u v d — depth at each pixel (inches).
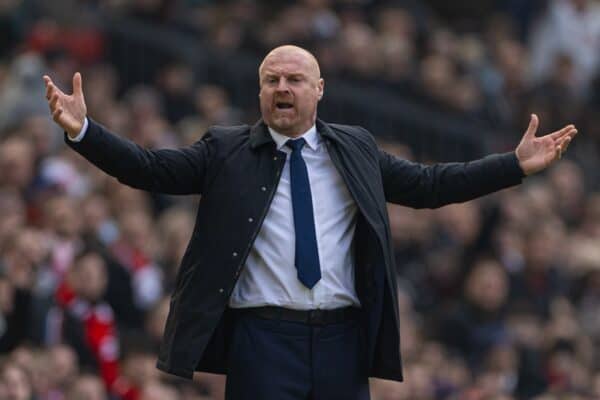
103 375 1542.8
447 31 2689.5
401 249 2084.2
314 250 935.0
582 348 1998.0
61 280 1569.9
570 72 2642.7
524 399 1870.1
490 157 965.2
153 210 1963.6
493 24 2716.5
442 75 2407.7
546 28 2723.9
